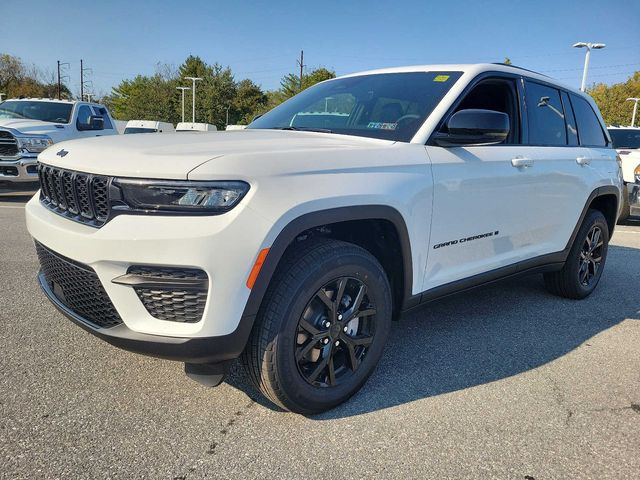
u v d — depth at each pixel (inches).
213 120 2763.3
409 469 85.7
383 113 125.0
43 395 103.3
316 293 94.3
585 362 130.3
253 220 83.0
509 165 134.0
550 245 160.2
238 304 84.4
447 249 121.0
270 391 93.6
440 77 131.4
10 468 81.4
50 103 436.1
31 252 220.4
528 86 150.6
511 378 119.7
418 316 159.8
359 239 112.5
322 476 83.2
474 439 94.7
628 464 89.1
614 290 199.2
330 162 95.3
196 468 83.7
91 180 87.5
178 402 103.2
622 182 194.5
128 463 84.0
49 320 141.8
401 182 105.0
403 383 115.2
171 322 85.5
